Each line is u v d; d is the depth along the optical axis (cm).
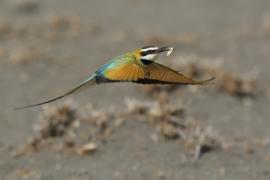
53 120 1441
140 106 1508
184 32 2595
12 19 2753
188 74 1805
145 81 554
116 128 1441
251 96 1750
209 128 1402
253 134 1495
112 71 541
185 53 2192
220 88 1748
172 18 2886
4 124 1565
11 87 1869
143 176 1255
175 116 1429
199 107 1644
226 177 1264
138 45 2325
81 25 2609
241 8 3062
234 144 1403
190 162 1312
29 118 1611
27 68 2028
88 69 2044
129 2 3164
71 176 1262
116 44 2334
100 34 2523
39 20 2702
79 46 2320
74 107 1491
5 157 1353
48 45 2333
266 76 1950
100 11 2972
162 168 1290
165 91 1723
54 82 1919
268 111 1666
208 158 1328
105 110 1532
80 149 1353
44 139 1420
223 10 3033
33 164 1321
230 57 2177
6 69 2023
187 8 3078
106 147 1374
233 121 1577
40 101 1750
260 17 2872
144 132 1421
